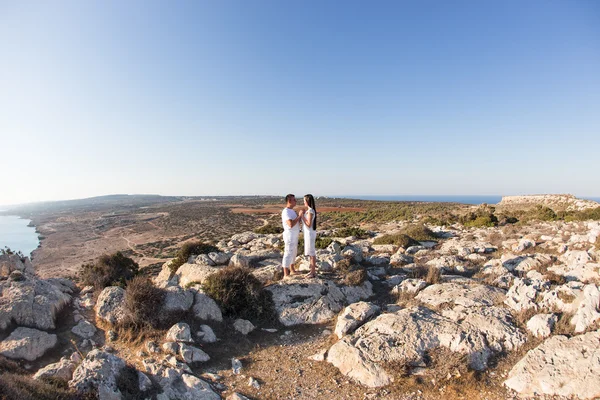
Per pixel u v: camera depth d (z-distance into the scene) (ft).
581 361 19.65
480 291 31.68
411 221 167.84
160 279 50.16
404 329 25.31
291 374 23.31
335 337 27.73
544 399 18.67
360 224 186.60
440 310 29.53
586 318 23.35
